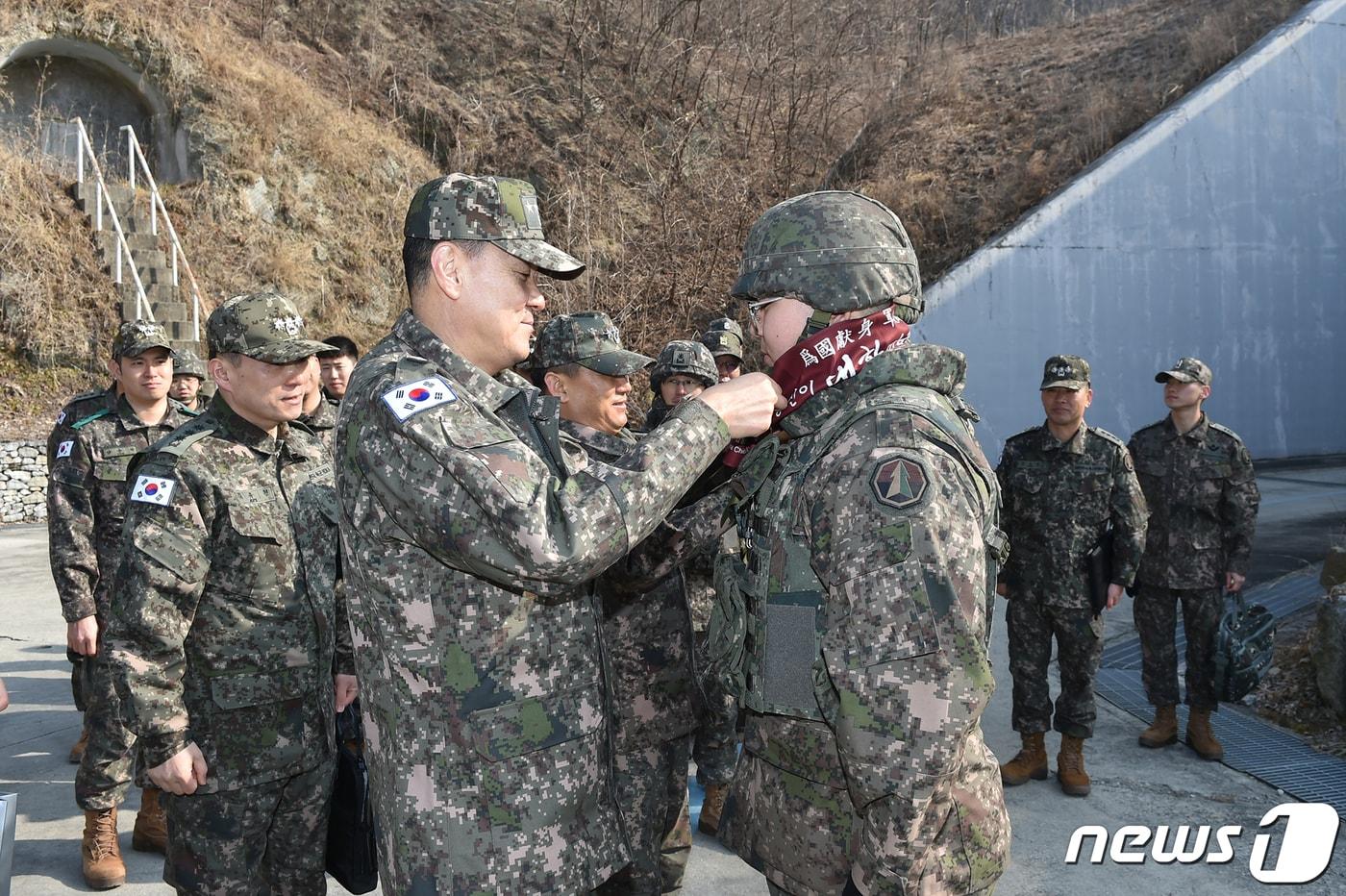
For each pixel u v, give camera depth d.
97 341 13.59
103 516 4.05
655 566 2.42
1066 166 15.73
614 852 1.84
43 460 12.36
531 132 17.94
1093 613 4.21
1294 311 16.20
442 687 1.71
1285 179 16.06
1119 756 4.70
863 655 1.52
